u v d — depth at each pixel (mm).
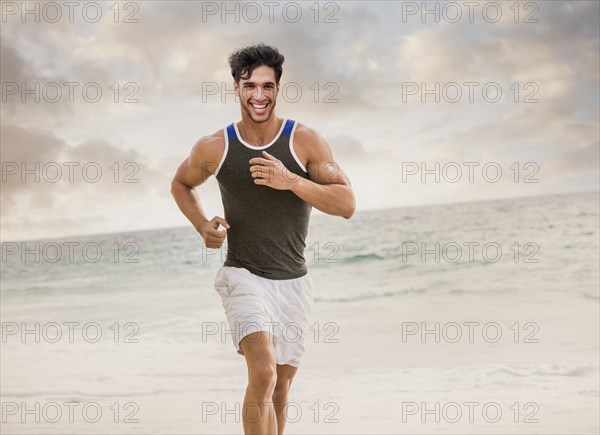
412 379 7414
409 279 16688
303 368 8500
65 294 17609
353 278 17297
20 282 19219
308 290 3914
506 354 8836
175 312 14602
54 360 9555
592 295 13781
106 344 10961
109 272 19625
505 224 20688
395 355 9227
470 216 21906
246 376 8203
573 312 12430
